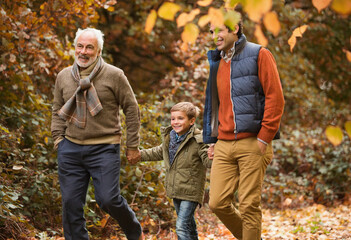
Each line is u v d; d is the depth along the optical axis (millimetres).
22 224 8227
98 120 6398
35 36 10383
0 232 8008
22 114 10039
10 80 10133
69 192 6375
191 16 3760
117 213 6438
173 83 13531
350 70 22984
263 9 2914
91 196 9375
